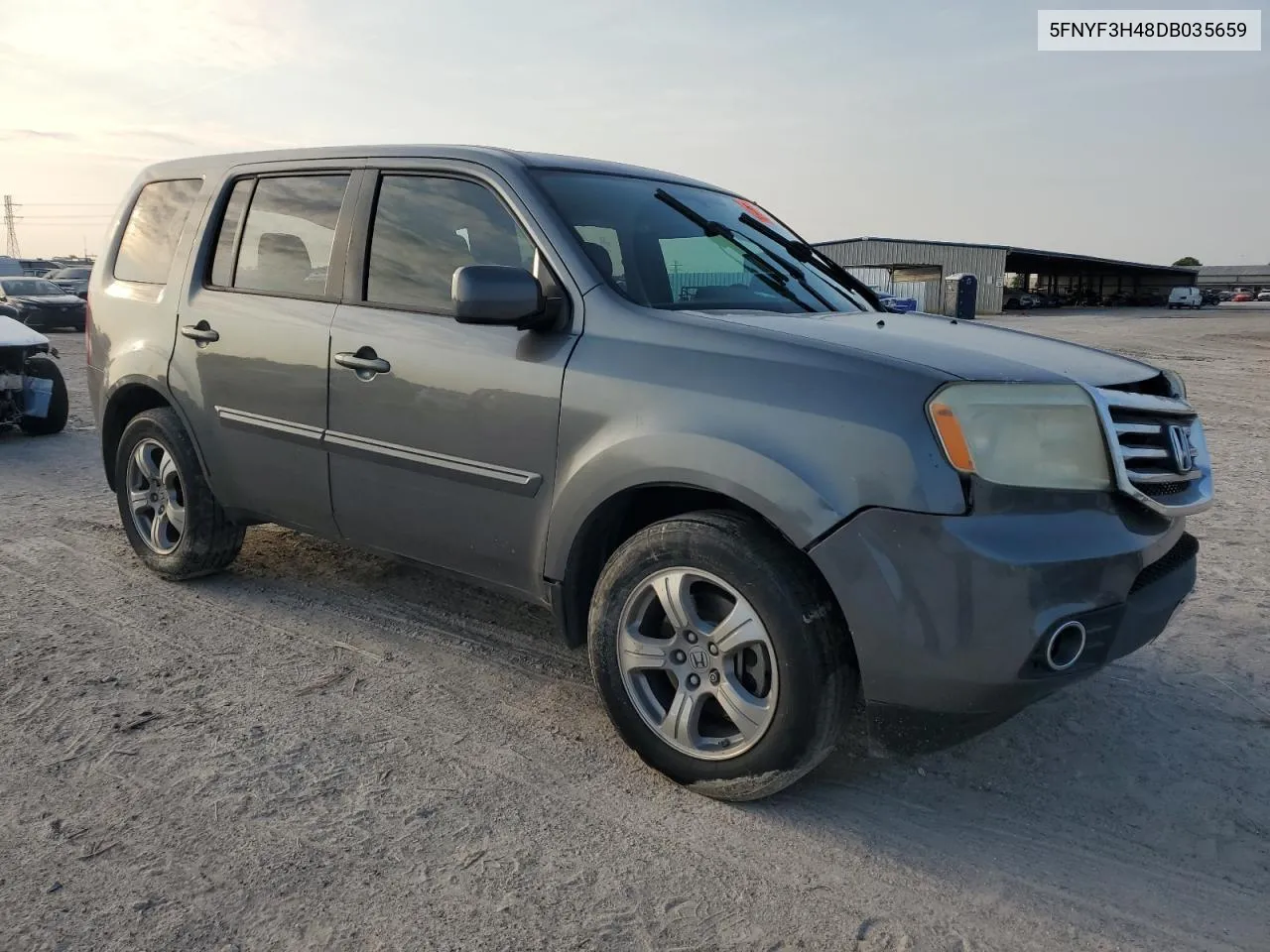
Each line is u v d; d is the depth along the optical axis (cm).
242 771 301
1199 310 6544
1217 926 242
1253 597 488
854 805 294
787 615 266
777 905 245
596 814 283
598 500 299
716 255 366
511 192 339
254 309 405
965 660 252
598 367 303
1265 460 895
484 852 263
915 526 251
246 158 439
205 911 236
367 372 361
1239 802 301
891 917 242
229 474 426
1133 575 265
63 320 2380
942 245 5953
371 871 254
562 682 372
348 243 380
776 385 274
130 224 489
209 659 385
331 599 457
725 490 272
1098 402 263
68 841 263
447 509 346
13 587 466
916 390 257
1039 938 236
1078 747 334
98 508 631
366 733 328
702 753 288
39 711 337
